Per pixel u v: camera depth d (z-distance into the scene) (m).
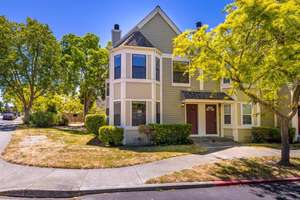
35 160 10.42
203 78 11.16
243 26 9.21
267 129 17.62
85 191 6.98
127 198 6.59
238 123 18.11
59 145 14.37
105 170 9.11
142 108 16.70
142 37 17.64
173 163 10.17
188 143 16.23
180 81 18.47
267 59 9.17
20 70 30.78
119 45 17.72
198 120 18.88
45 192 6.91
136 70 16.77
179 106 18.25
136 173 8.69
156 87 17.38
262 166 9.75
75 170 9.09
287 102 17.19
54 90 32.88
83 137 18.67
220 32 9.79
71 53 33.41
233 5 10.13
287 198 6.59
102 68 32.62
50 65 31.88
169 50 18.55
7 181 7.76
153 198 6.59
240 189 7.43
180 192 7.13
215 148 14.16
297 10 7.97
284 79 9.41
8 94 34.94
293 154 12.60
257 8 8.31
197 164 9.99
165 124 16.23
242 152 12.80
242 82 10.04
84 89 33.16
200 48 10.30
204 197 6.68
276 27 8.38
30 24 31.00
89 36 34.31
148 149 13.65
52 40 31.91
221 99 17.84
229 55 9.91
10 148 13.16
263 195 6.84
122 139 15.62
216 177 8.29
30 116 30.25
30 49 31.11
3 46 29.92
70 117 43.97
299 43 8.45
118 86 16.81
